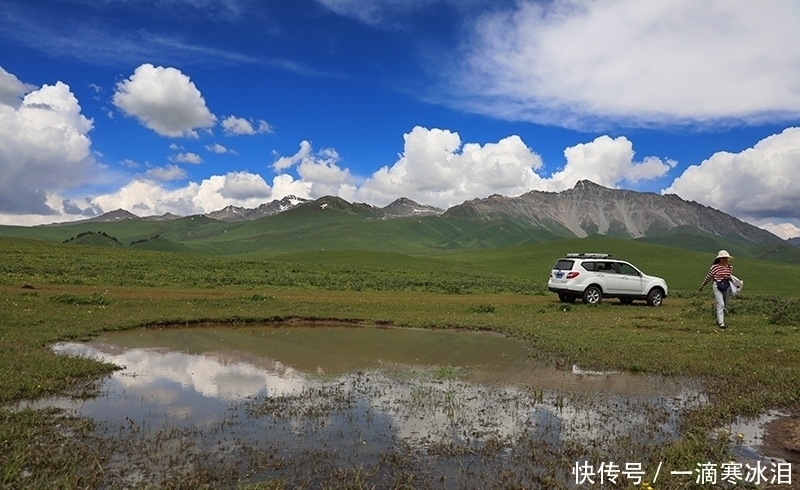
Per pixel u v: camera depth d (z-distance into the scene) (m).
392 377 10.01
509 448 6.38
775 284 58.94
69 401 8.03
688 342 13.20
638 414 7.74
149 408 7.77
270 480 5.35
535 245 111.81
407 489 5.23
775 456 6.14
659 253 90.56
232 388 9.02
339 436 6.73
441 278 43.78
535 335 14.51
